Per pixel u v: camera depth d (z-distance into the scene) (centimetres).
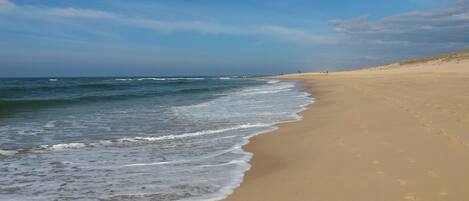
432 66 7775
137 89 4359
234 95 3031
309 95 2747
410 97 1803
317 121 1370
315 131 1155
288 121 1434
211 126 1376
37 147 1012
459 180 607
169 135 1202
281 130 1238
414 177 635
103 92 3706
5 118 1619
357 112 1473
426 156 754
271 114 1667
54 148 1006
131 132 1266
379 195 568
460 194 550
